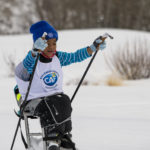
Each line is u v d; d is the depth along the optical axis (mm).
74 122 9383
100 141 7734
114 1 51969
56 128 6113
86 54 6824
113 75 19141
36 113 6281
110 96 13602
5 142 7926
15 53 28547
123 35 32406
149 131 8359
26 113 6641
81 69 23516
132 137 7938
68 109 6246
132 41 29781
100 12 52031
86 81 18188
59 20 49688
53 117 6074
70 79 19344
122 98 13125
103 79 18672
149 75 20125
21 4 52969
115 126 8875
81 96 13656
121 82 17828
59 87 6617
